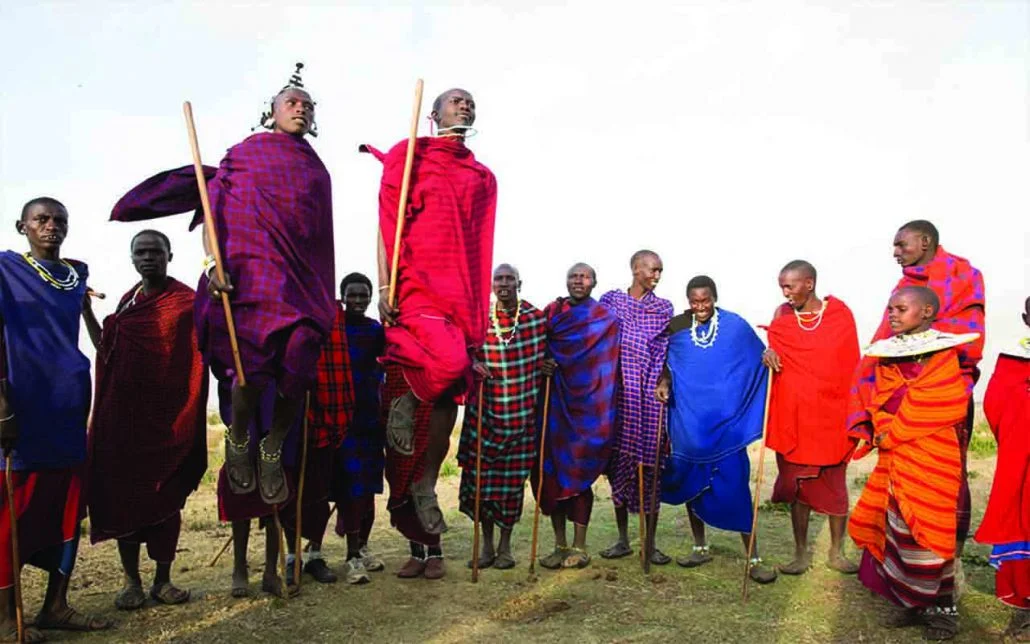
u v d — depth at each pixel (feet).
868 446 20.17
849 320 23.15
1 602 17.85
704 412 23.72
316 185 17.71
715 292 24.58
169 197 17.57
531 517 31.76
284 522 22.07
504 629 18.84
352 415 22.25
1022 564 17.99
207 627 18.94
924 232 20.62
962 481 20.27
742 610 20.16
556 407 24.45
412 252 18.48
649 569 23.81
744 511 23.34
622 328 24.98
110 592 21.67
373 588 22.04
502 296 23.54
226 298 16.26
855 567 23.15
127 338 19.93
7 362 17.67
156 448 19.97
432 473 19.38
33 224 18.44
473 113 19.45
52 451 18.07
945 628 18.08
